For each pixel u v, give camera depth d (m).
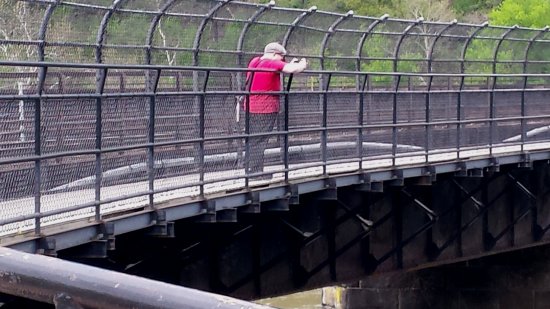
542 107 36.50
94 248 15.12
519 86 50.47
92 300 3.89
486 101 33.19
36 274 4.07
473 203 32.34
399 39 39.81
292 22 32.28
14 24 25.91
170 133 18.19
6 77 22.44
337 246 25.69
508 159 32.19
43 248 13.73
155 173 17.86
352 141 25.14
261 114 21.36
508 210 34.09
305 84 36.81
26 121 14.14
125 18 27.06
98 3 26.78
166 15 27.64
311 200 24.02
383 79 46.44
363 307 42.84
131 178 17.11
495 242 33.47
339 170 24.73
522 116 34.16
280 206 21.22
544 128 35.78
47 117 14.71
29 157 14.01
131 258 18.05
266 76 21.73
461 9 101.50
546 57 49.97
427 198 29.70
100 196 15.84
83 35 26.41
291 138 22.78
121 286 3.84
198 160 18.83
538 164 35.38
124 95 16.36
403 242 28.25
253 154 21.09
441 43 45.06
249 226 21.50
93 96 15.46
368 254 27.09
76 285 3.95
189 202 17.97
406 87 46.59
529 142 34.28
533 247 41.50
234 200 19.50
